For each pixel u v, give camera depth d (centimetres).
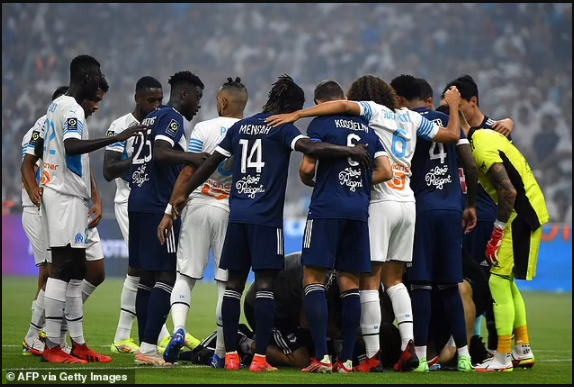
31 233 2400
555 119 8869
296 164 7875
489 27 10438
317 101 2133
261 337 1958
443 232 2112
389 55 10425
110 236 6756
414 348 2067
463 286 2316
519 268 2162
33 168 2164
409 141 2108
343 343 1980
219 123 2169
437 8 10719
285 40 10725
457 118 2164
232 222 1983
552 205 8050
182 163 2047
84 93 2153
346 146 1952
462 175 2411
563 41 10188
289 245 6694
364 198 1986
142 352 2066
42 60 10025
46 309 2058
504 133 2392
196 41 10744
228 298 1992
